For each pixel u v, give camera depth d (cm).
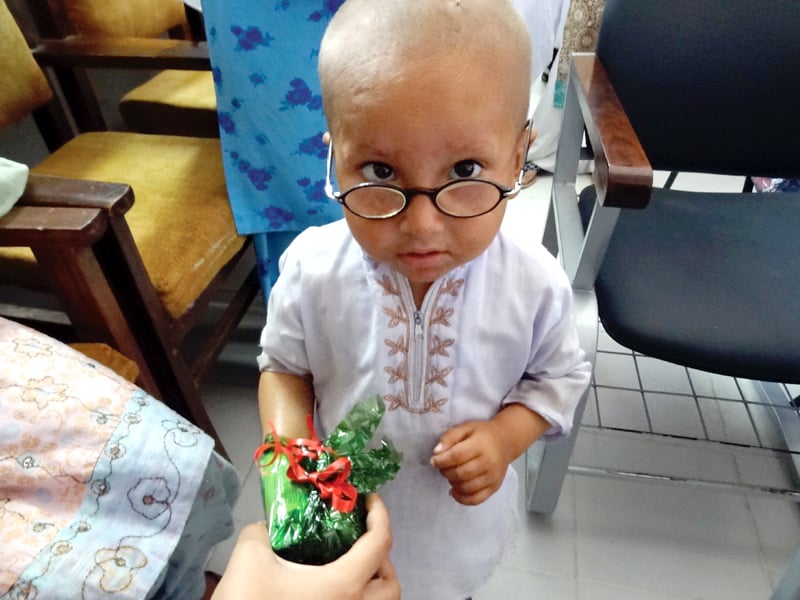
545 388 62
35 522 51
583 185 192
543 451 98
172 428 60
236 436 125
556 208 101
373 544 48
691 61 94
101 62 115
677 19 92
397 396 58
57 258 72
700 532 108
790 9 89
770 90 95
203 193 105
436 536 68
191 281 96
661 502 112
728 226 96
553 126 192
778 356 73
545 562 105
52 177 77
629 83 97
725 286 83
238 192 103
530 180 49
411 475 63
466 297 55
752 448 115
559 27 158
